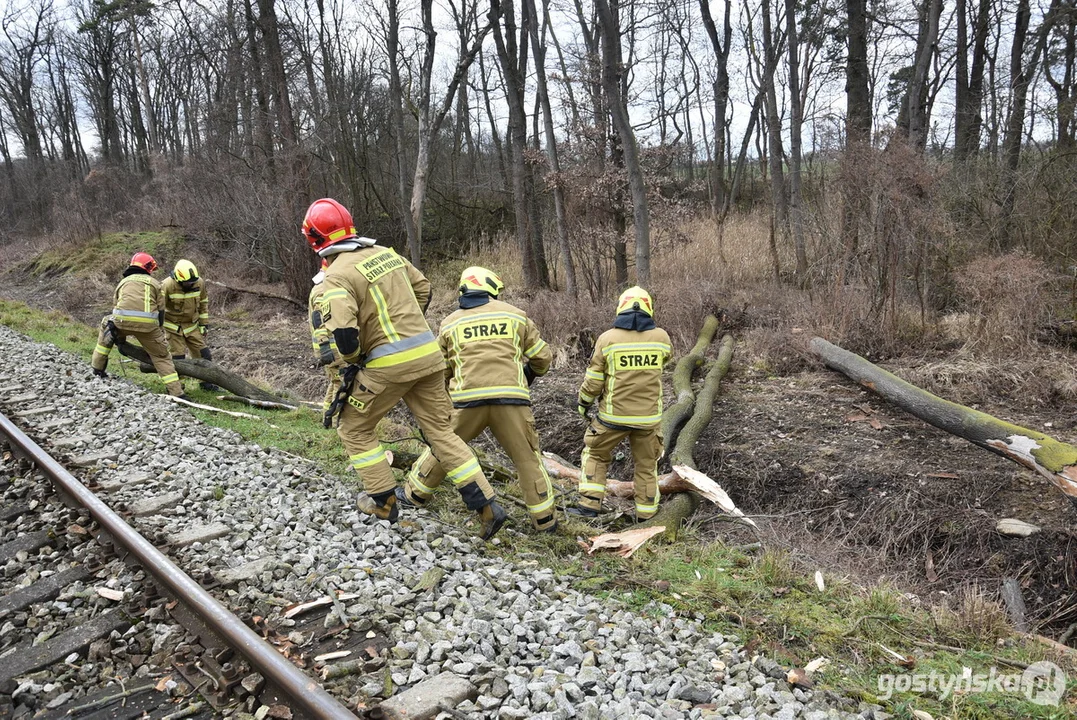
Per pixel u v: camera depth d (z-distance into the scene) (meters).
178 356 8.77
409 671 3.01
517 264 16.86
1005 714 2.96
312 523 4.50
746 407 8.05
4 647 3.27
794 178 13.96
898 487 6.01
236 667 2.99
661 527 5.04
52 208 29.92
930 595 5.04
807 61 17.05
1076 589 4.67
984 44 16.88
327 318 4.00
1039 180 10.27
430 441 4.47
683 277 13.20
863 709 2.93
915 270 9.68
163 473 5.24
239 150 22.03
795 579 4.26
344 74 22.03
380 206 21.52
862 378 7.80
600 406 5.53
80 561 3.93
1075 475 4.95
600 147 11.77
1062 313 9.05
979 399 7.59
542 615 3.51
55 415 6.73
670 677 3.05
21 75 39.69
